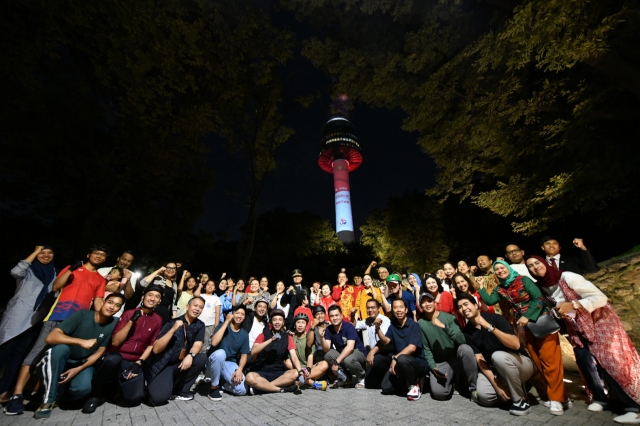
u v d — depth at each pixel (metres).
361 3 11.08
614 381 3.27
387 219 29.41
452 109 11.12
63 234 12.38
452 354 4.41
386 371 5.01
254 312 5.81
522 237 16.08
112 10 9.97
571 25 5.94
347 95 12.53
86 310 4.00
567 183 7.52
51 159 11.37
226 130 15.33
